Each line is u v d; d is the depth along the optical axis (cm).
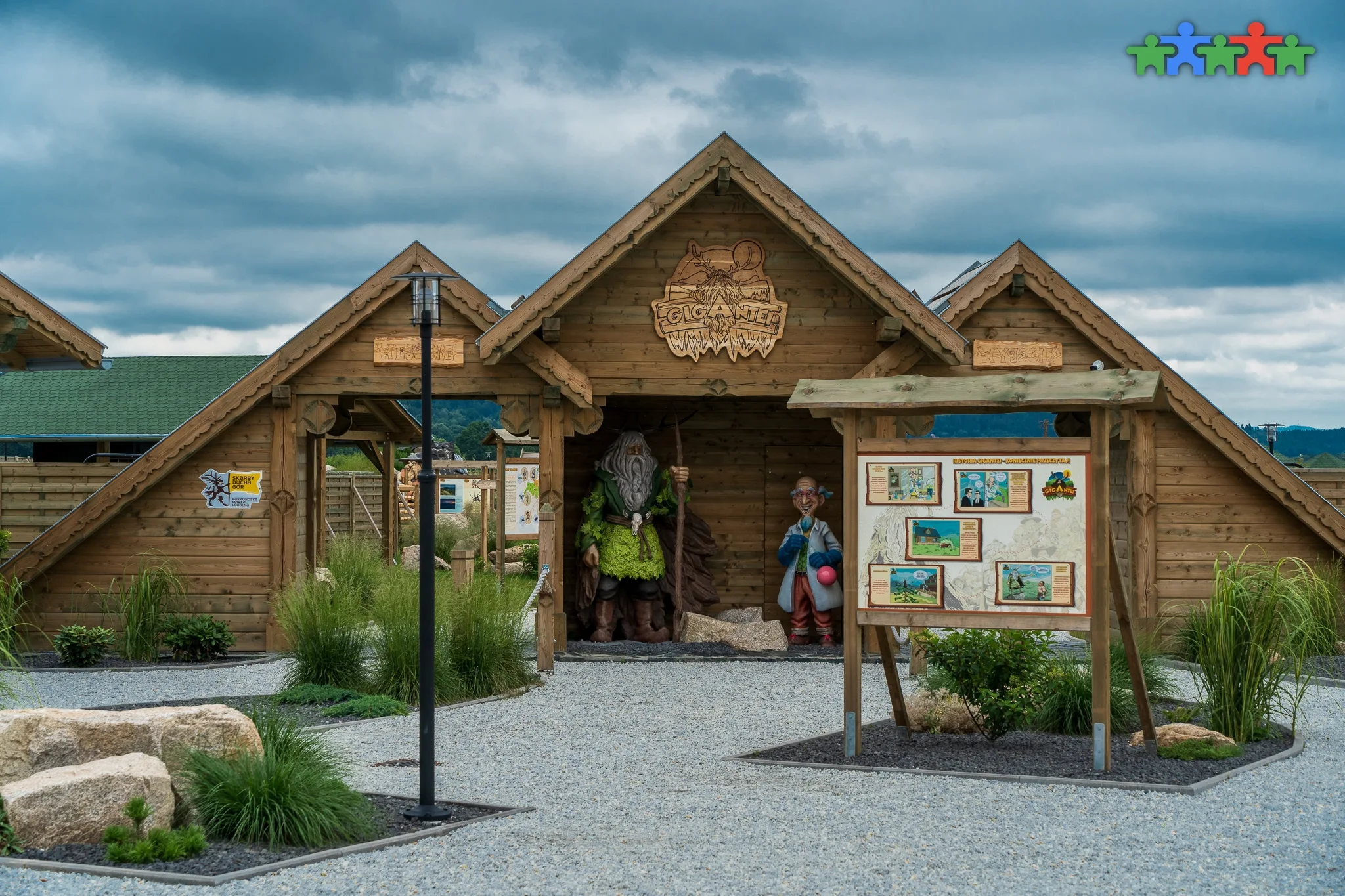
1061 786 941
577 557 1912
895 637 1630
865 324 1700
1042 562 1006
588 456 1934
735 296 1697
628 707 1316
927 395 1027
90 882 694
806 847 776
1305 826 828
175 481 1727
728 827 825
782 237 1700
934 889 693
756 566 1953
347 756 1055
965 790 929
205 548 1728
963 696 1104
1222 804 885
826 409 1057
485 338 1612
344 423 2044
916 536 1038
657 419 1947
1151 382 971
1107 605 990
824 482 1961
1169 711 1236
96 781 765
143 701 1326
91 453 2950
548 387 1683
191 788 813
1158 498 1744
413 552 3022
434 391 1709
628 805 888
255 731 878
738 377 1697
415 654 1346
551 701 1354
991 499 1021
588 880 710
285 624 1402
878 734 1161
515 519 2870
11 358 1650
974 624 1021
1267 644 1114
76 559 1723
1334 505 1797
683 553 1905
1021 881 709
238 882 702
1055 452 1006
